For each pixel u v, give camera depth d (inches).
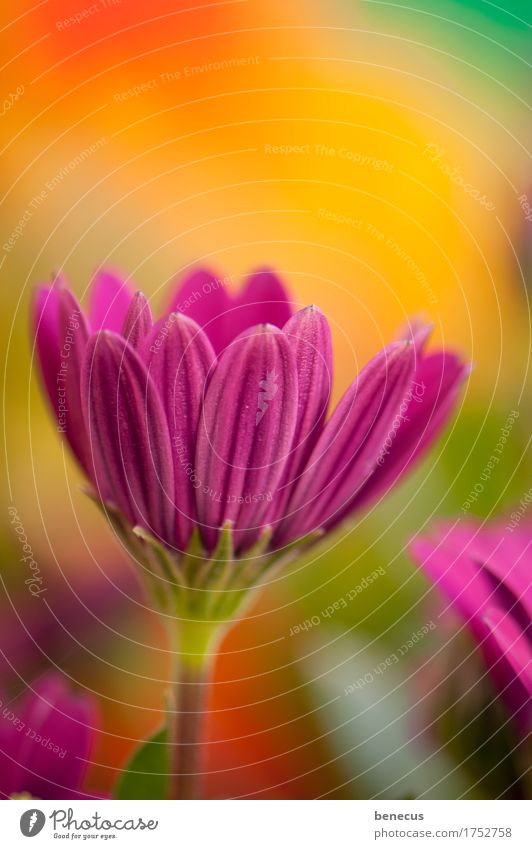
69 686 8.8
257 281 7.9
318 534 7.5
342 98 10.3
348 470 7.4
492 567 8.0
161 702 9.0
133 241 9.9
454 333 9.7
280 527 7.5
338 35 10.6
